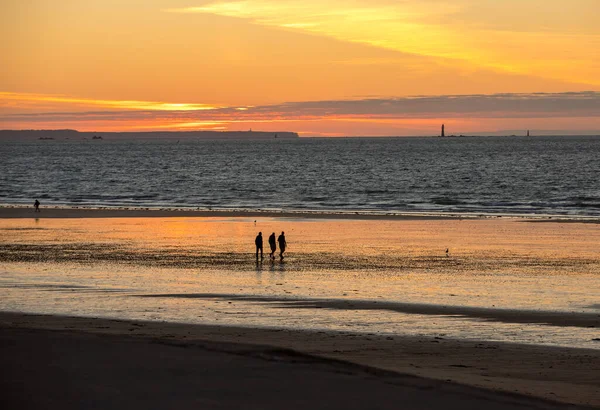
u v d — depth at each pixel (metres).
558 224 108.12
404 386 25.81
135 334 39.91
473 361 35.78
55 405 22.52
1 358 28.86
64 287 58.19
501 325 45.19
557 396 29.02
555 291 57.06
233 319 46.22
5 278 62.47
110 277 63.22
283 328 43.59
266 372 27.25
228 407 22.84
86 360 28.66
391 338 41.03
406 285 59.62
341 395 24.44
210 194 191.38
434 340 40.62
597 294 55.78
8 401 22.78
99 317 46.28
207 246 84.06
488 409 23.44
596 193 188.12
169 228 103.38
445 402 24.02
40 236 93.62
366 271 66.81
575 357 36.97
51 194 191.38
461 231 99.00
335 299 53.47
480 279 62.53
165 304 51.25
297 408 22.94
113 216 122.31
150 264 70.94
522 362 35.75
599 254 77.12
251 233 96.94
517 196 180.38
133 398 23.50
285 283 60.50
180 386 25.06
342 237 92.31
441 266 69.62
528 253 77.94
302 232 98.12
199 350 30.94
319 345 38.88
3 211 132.50
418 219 116.75
